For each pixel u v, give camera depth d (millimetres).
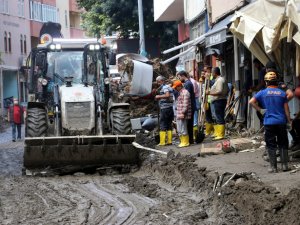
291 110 17531
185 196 12539
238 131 21250
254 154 15797
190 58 31984
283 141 12664
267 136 12711
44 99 17766
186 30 39219
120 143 16281
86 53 17750
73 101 16781
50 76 17750
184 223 10195
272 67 12992
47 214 11359
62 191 13812
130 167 16500
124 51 47875
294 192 9758
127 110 17281
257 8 15469
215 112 19844
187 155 15859
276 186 10844
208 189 12359
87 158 16234
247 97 21828
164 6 38719
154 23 46750
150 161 16328
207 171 13539
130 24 47719
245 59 21672
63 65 17781
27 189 14141
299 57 14242
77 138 16109
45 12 73500
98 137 16156
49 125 17484
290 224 9133
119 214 11188
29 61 18078
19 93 65188
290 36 13555
